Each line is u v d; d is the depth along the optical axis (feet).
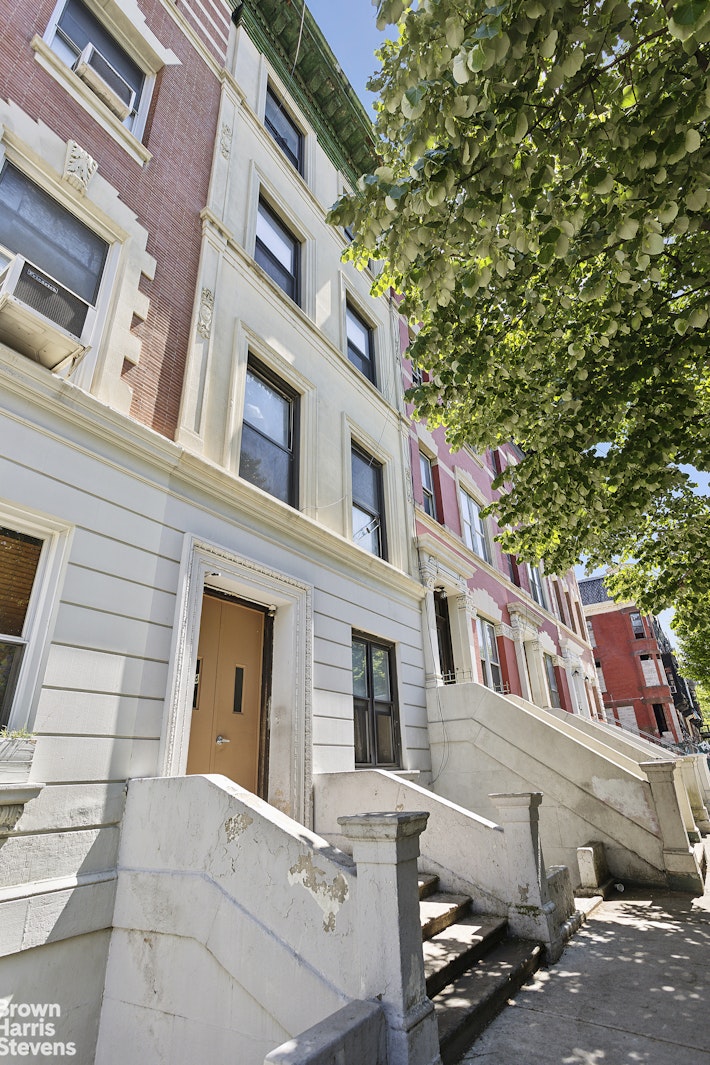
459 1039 10.42
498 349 21.62
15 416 14.05
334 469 28.14
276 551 22.11
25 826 11.92
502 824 16.92
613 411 19.20
